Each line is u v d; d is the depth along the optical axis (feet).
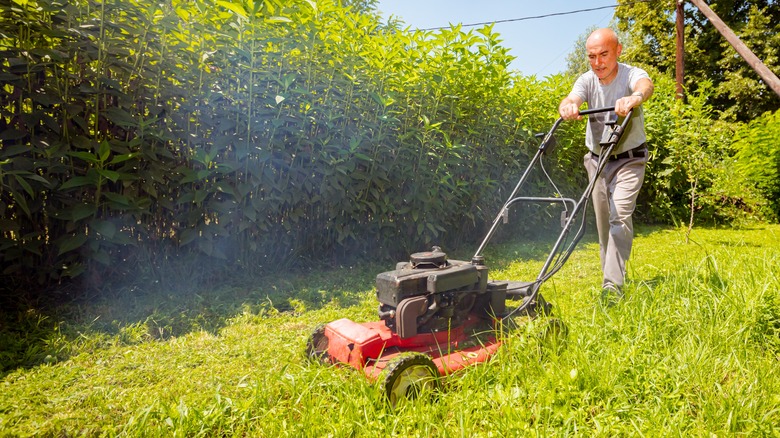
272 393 8.36
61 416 7.91
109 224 12.66
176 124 14.66
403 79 19.39
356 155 17.39
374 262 19.30
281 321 12.88
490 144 24.36
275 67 16.39
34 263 12.98
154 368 9.78
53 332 11.10
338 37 16.74
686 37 75.10
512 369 8.71
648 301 11.83
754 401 7.49
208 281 15.34
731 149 39.88
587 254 22.40
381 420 7.43
